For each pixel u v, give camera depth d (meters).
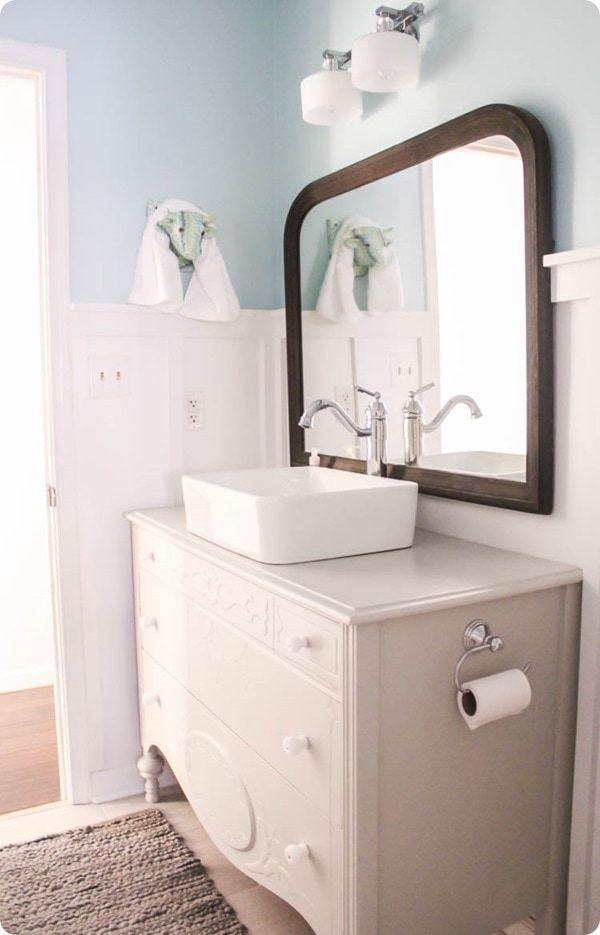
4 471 3.03
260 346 2.38
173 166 2.19
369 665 1.20
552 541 1.48
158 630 2.01
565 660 1.43
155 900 1.74
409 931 1.31
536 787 1.44
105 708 2.22
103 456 2.16
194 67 2.20
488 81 1.53
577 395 1.40
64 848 1.95
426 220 1.71
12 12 1.95
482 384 1.58
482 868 1.39
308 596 1.26
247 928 1.66
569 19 1.35
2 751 2.52
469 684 1.27
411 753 1.28
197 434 2.29
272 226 2.38
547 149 1.39
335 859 1.28
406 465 1.84
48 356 2.07
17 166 2.96
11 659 3.08
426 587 1.30
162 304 2.18
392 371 1.85
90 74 2.05
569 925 1.50
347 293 1.99
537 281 1.40
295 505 1.45
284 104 2.29
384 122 1.85
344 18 1.97
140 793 2.26
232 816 1.65
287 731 1.41
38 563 3.10
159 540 1.95
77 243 2.07
